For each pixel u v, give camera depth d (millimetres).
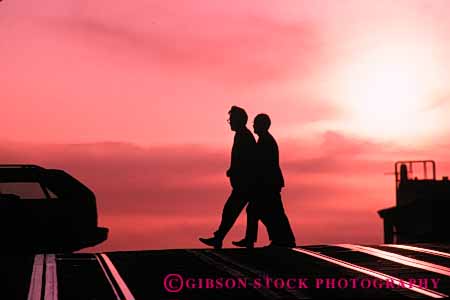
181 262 18672
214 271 17344
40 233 21078
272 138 22766
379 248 21422
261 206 22500
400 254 20094
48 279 16266
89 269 17547
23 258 19250
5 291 15117
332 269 17594
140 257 19531
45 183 21531
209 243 22938
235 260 19047
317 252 20656
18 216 21016
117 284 15727
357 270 17438
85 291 15086
